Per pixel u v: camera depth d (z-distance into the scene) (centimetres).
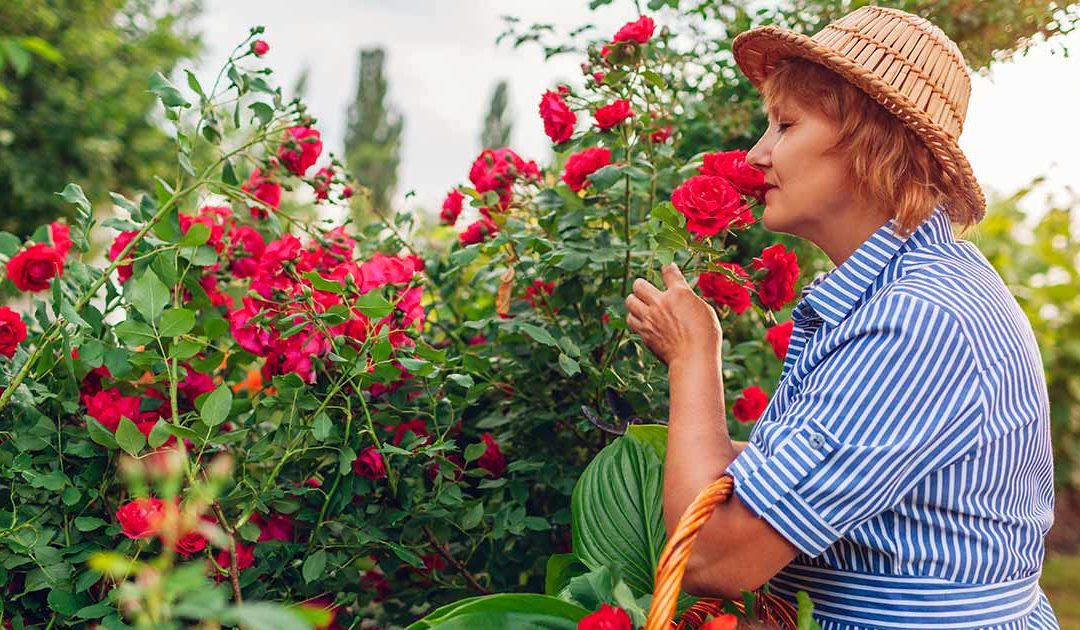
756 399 218
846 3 244
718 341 142
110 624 155
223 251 206
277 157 212
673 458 130
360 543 185
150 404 190
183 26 689
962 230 144
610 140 207
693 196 166
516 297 225
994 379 117
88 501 178
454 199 246
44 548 166
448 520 198
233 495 169
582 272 213
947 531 119
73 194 188
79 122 582
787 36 131
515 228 214
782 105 136
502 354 213
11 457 174
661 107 214
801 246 261
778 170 136
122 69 624
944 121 132
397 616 223
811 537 115
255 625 80
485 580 220
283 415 180
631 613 117
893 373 115
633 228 213
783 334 204
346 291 179
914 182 129
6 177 586
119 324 160
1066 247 457
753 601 121
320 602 191
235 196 205
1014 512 125
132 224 191
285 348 185
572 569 173
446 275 236
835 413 116
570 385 216
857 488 114
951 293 120
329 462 190
